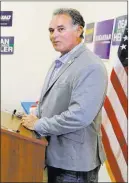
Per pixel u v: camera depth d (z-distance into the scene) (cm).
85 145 139
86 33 289
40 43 363
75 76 132
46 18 357
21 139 99
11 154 98
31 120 130
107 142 223
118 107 214
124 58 211
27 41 365
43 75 366
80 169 137
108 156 224
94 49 269
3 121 125
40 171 102
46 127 126
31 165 101
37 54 365
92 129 144
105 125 223
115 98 216
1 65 375
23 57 368
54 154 138
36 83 370
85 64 132
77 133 137
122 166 214
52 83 143
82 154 137
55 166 138
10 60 372
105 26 250
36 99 370
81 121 127
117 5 233
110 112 220
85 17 293
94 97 128
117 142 217
